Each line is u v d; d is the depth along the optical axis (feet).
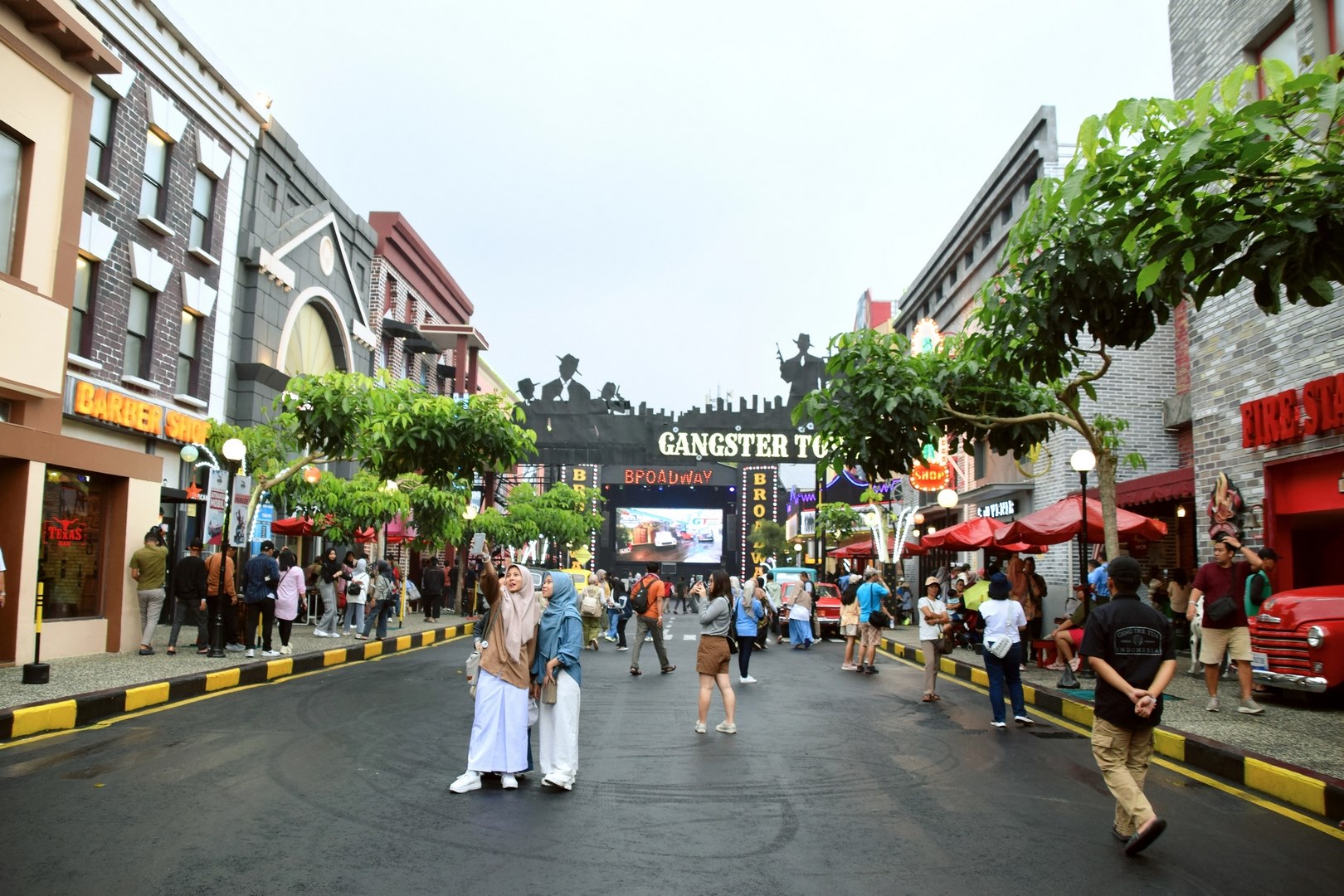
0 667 41.96
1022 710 36.65
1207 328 50.26
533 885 16.90
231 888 16.35
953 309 102.37
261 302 77.05
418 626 82.58
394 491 77.30
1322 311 41.27
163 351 64.13
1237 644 35.60
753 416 163.63
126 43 59.36
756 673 55.57
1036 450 52.49
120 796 22.35
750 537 214.07
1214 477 49.52
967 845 20.03
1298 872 18.45
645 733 33.68
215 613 49.62
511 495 144.25
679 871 17.93
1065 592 74.49
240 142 74.02
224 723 32.81
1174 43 54.13
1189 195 20.51
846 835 20.62
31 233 45.34
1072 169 23.09
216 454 66.23
